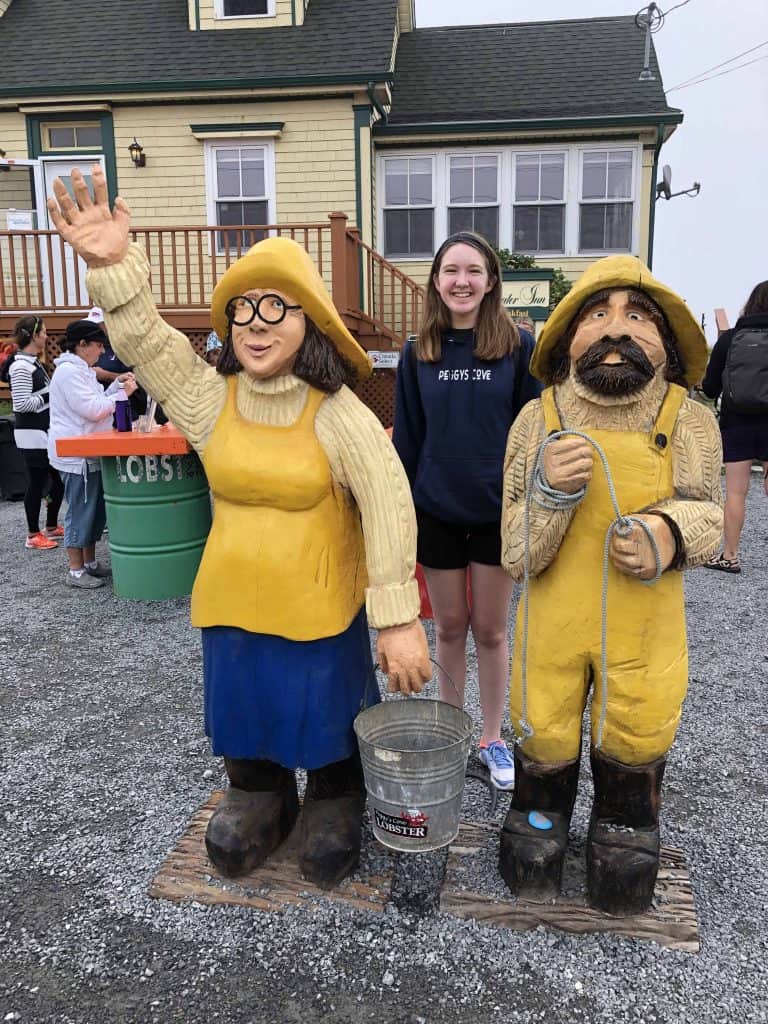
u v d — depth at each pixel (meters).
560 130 11.05
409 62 12.82
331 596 2.02
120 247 1.96
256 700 2.05
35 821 2.58
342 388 2.03
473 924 2.03
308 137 10.55
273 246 1.93
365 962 1.92
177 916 2.08
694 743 3.14
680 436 1.91
